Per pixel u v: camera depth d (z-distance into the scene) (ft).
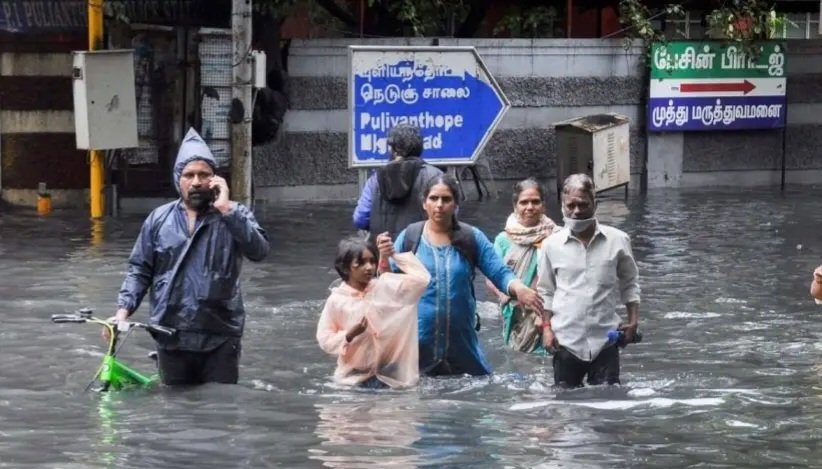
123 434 46.42
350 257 55.31
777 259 90.17
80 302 72.59
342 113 120.78
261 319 69.77
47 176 112.37
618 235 55.21
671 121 132.87
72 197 112.98
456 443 45.32
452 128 95.81
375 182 62.95
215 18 111.86
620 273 55.47
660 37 131.54
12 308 70.95
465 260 56.75
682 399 52.65
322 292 77.20
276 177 118.73
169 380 53.98
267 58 114.93
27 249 90.48
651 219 109.70
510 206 118.01
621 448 45.09
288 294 76.59
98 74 102.78
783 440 46.50
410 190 62.23
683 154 134.72
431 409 50.62
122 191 110.93
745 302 75.41
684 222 107.96
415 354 55.57
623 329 55.31
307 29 131.95
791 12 147.74
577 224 54.75
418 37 124.16
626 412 50.34
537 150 128.26
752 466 43.11
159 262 53.57
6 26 110.52
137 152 110.83
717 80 134.31
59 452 43.98
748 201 123.24
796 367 59.52
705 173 136.05
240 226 53.16
